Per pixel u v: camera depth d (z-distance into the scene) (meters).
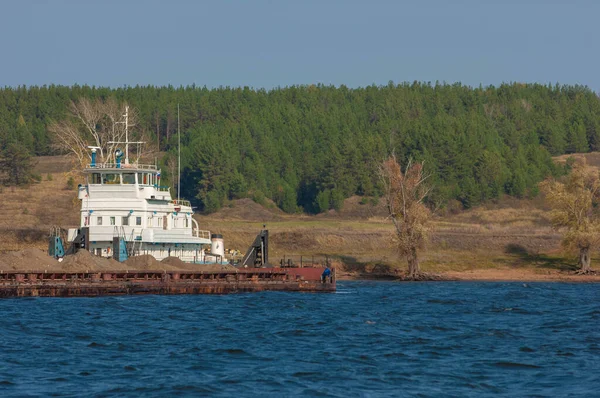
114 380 159.38
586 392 155.38
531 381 164.50
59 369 168.12
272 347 196.38
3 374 162.12
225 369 170.75
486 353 193.25
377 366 176.00
